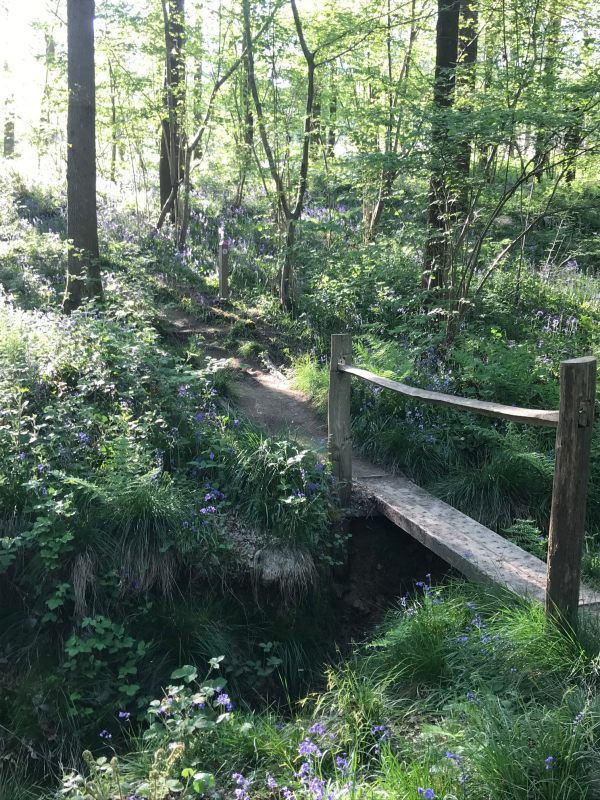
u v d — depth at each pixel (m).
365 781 3.45
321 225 10.15
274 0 10.45
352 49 10.64
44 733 4.51
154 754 3.83
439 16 9.16
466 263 9.78
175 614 5.17
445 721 3.55
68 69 8.93
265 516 5.73
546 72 8.45
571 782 3.01
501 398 7.64
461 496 6.64
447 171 8.45
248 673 5.10
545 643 3.85
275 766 3.75
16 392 6.22
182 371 7.61
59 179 16.97
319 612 5.55
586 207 11.48
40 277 10.41
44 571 5.12
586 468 3.75
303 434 7.50
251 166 13.20
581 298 11.30
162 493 5.54
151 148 16.23
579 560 3.85
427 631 4.37
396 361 8.19
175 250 13.12
